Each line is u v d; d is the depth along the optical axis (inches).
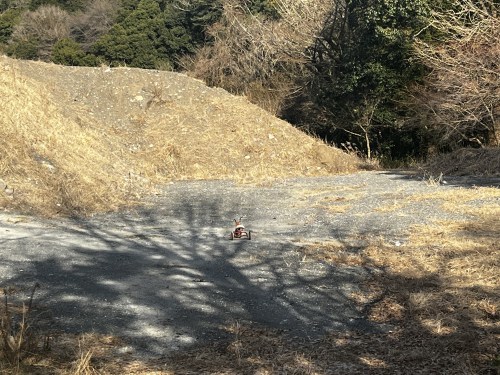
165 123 904.9
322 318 222.1
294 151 891.4
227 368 170.4
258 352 184.9
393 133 1066.7
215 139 883.4
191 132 889.5
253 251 332.8
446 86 834.2
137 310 221.8
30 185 483.8
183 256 320.2
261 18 1461.6
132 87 968.9
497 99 817.5
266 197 573.9
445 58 860.6
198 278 272.4
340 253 322.3
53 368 162.7
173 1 1990.7
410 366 174.6
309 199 547.8
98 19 2167.8
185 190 639.8
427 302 236.7
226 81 1389.0
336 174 810.2
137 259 307.7
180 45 1829.5
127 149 811.4
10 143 540.4
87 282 256.1
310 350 188.2
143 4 1993.1
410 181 655.8
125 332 198.4
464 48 842.2
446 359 180.4
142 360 175.6
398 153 1082.1
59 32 2170.3
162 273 279.1
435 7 938.1
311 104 1207.6
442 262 297.3
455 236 353.7
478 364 176.4
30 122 624.7
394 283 265.9
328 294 251.1
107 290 245.0
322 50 1233.4
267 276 278.5
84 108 886.4
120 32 1950.1
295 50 1269.7
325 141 1088.2
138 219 455.5
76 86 946.7
